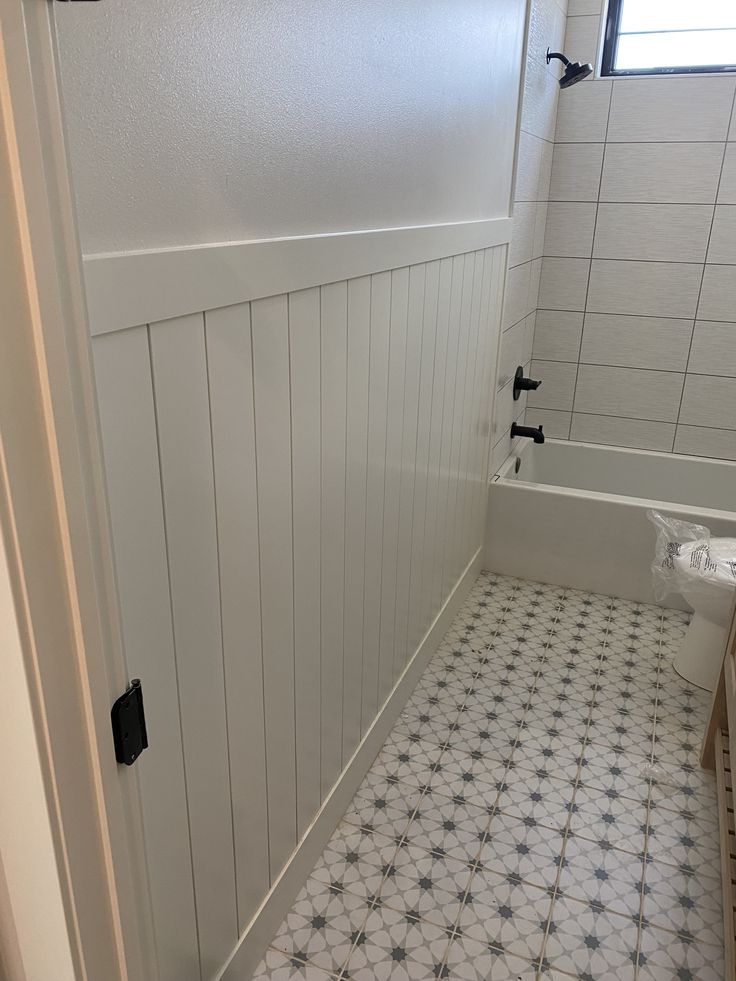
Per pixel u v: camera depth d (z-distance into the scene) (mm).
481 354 2320
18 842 681
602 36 3016
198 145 848
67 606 608
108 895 741
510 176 2352
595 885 1580
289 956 1418
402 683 2064
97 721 661
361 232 1281
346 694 1632
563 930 1484
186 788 1040
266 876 1373
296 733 1393
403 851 1651
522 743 1992
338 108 1160
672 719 2100
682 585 2219
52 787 637
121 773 723
